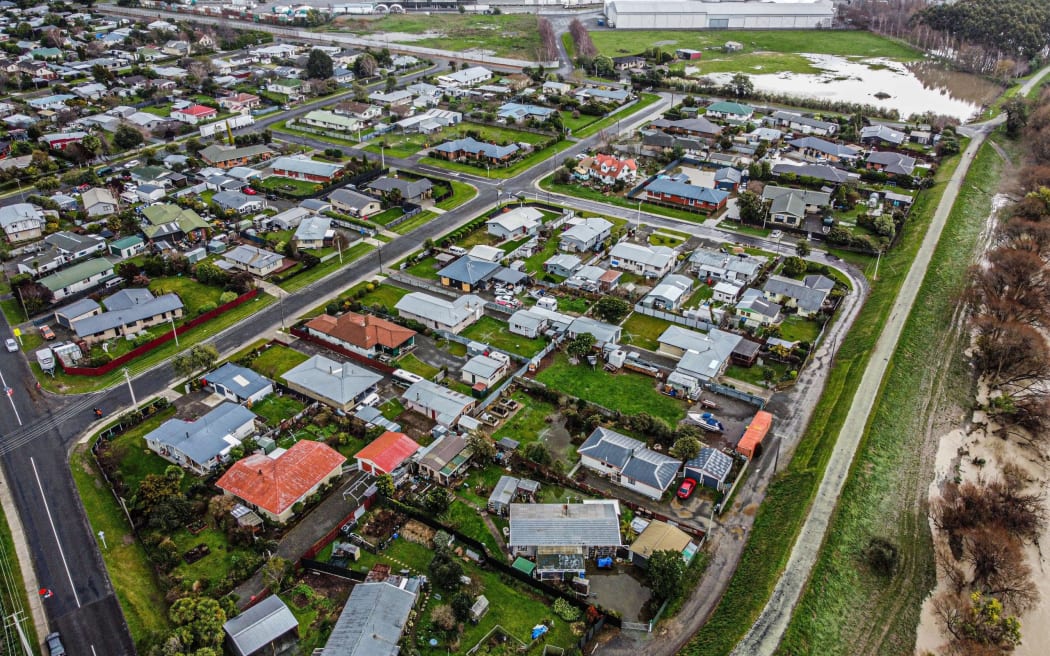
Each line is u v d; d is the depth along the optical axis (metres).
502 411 80.06
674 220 130.88
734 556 62.56
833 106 197.00
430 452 71.50
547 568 59.59
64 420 78.31
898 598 60.34
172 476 67.31
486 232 124.75
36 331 94.62
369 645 51.75
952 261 114.94
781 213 126.69
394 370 86.31
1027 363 87.88
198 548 62.09
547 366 88.81
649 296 101.69
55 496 68.12
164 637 52.34
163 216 121.50
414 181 142.25
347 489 69.19
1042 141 159.62
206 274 105.19
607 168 145.75
